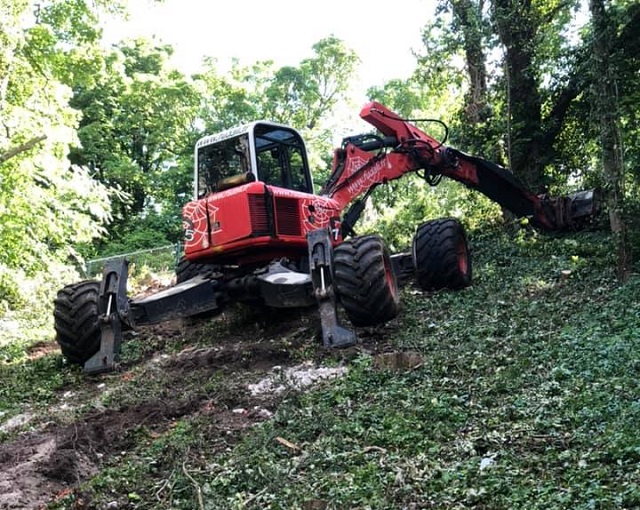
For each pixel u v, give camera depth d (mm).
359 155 11031
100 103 30906
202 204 8602
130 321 8250
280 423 5707
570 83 15602
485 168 12109
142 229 31266
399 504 4219
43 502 4879
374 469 4625
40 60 16078
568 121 16266
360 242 7750
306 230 8930
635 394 5449
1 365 9531
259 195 8422
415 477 4496
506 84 15586
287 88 34906
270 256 8695
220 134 9102
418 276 10148
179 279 9758
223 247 8422
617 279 9430
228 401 6484
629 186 12766
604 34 9938
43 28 15852
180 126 33031
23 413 7137
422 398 5891
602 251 11148
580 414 5180
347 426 5402
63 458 5371
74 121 16359
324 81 35500
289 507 4316
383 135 11641
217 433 5680
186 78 32594
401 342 7750
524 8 15125
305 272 9148
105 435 5887
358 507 4219
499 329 7836
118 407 6691
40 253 15148
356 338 7539
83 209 16734
